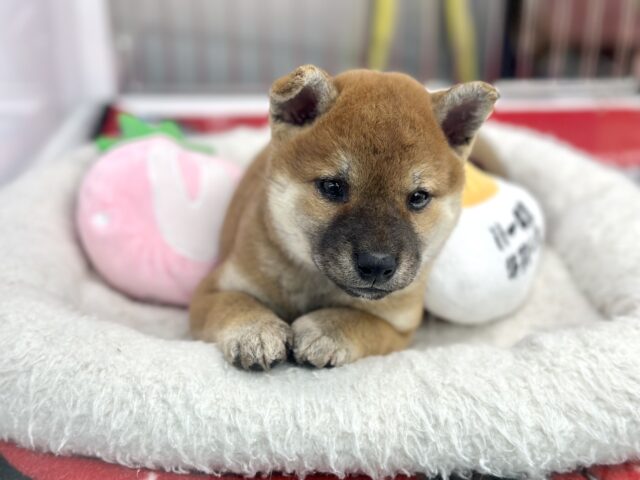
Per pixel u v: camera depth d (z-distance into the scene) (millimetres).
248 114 762
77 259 455
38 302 367
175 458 310
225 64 823
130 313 440
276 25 808
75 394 315
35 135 622
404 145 311
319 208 321
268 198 347
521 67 826
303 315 358
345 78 334
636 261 449
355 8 799
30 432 317
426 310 452
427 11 799
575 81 809
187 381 318
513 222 442
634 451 327
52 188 487
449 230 352
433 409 313
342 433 306
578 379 329
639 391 325
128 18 786
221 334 339
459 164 343
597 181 532
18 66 579
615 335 353
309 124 333
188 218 451
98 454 316
